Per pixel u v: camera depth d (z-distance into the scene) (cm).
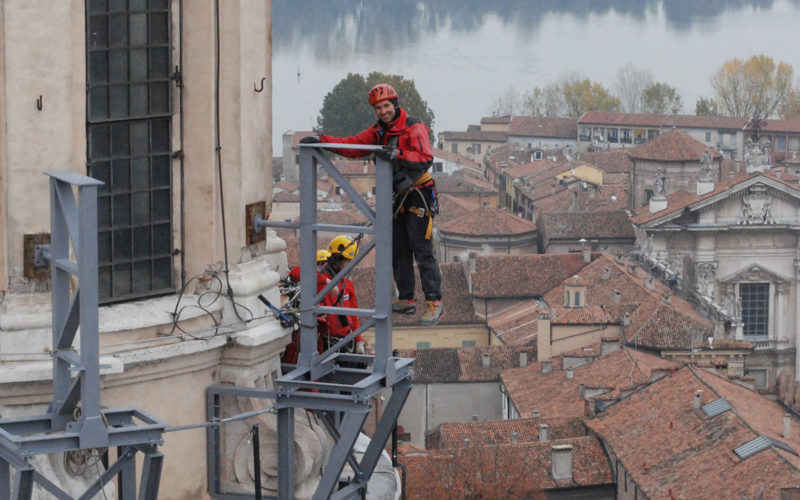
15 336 1261
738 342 9794
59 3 1264
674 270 12388
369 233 1236
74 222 1095
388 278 1232
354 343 1488
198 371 1445
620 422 7425
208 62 1430
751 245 12375
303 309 1269
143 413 1174
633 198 16700
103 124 1369
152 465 1116
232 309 1458
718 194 12288
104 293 1388
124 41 1379
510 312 11562
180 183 1444
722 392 7362
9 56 1242
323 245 11644
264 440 1476
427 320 1356
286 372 1580
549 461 7138
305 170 1245
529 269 11875
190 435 1444
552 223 15012
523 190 18525
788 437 6956
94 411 1069
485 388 9631
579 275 11319
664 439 7044
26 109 1255
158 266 1437
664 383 7712
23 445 1046
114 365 1311
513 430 7806
